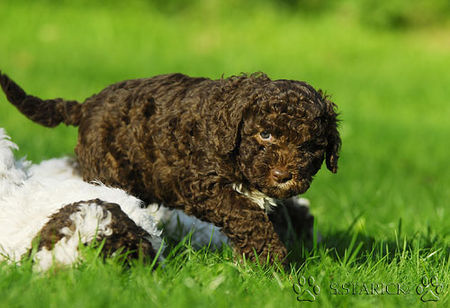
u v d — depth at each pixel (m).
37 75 23.72
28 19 30.34
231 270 7.25
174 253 7.57
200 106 8.27
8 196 7.23
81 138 9.05
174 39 31.89
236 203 8.01
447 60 35.03
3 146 7.96
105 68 25.98
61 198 7.17
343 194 14.32
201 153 8.12
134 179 8.71
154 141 8.49
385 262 8.44
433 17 41.25
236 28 35.16
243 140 7.80
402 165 18.92
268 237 8.02
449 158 19.97
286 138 7.56
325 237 10.20
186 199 8.36
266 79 8.31
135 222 6.92
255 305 6.41
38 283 6.08
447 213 12.05
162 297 6.18
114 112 8.80
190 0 36.97
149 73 25.95
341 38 35.97
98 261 6.24
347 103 26.39
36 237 6.57
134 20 33.06
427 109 27.08
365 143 21.20
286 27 36.34
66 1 33.78
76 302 5.74
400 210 12.65
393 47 36.38
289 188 7.52
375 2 40.06
